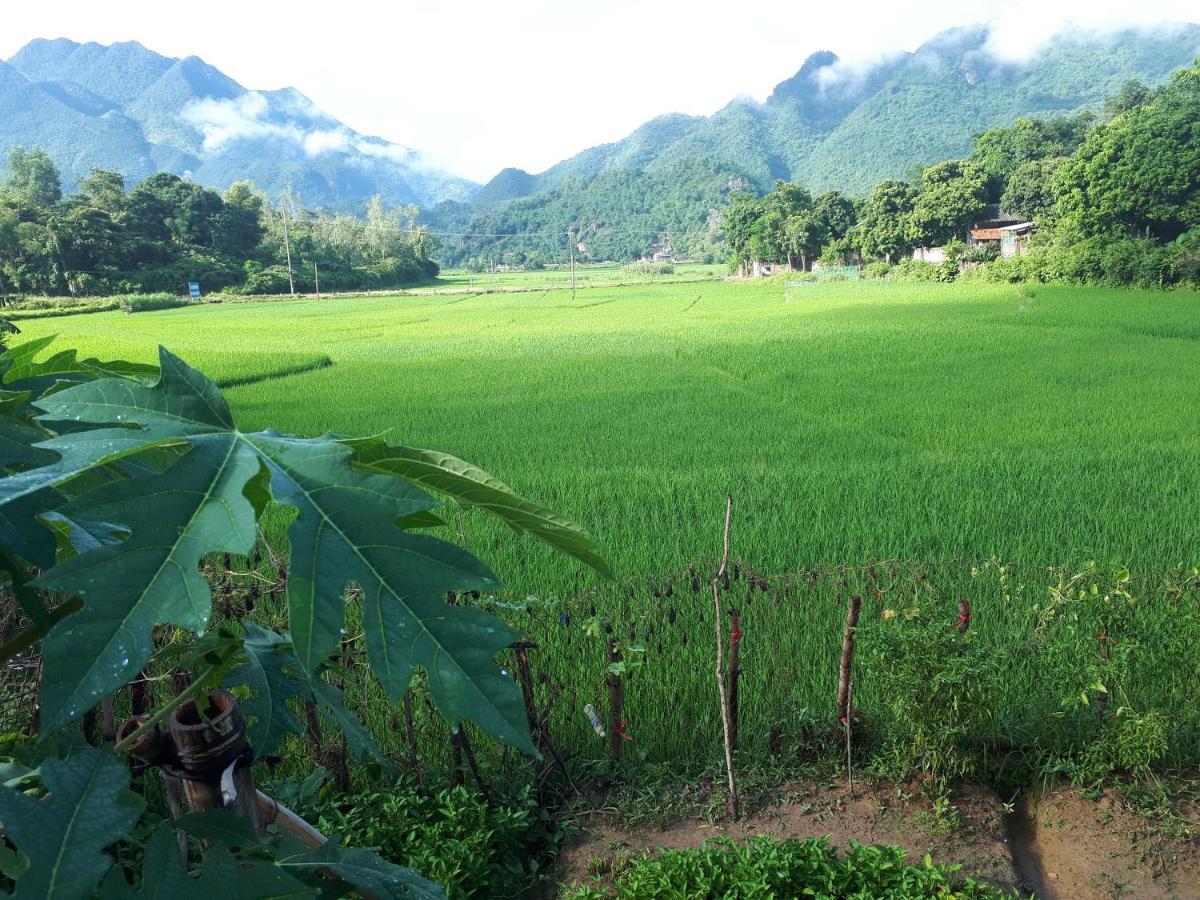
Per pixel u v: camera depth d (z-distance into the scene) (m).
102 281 86.12
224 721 1.69
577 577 7.75
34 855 1.05
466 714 1.04
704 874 3.58
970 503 10.02
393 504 1.16
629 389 21.77
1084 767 4.45
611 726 4.66
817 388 20.75
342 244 125.69
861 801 4.39
